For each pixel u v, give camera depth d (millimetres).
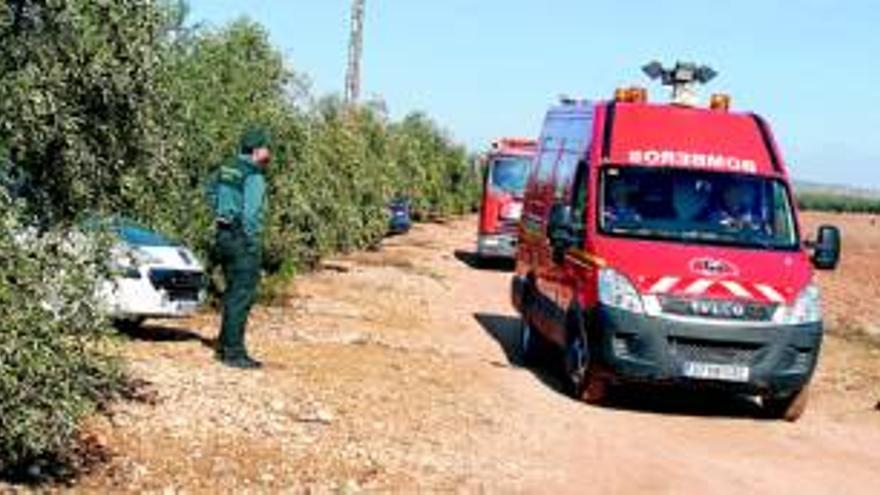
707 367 12398
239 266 11898
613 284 12578
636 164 13695
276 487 8242
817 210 147250
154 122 8766
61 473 7848
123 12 8258
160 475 8125
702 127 14141
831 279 38125
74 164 8180
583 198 13703
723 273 12594
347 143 26141
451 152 61750
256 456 8836
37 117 7715
